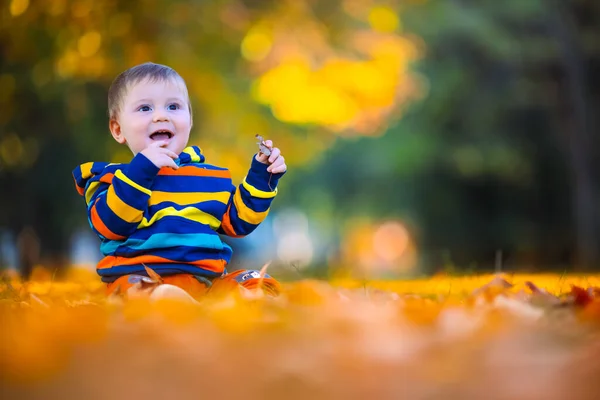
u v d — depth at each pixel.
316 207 44.03
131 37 17.75
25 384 2.30
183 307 3.64
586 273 14.70
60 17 16.92
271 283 5.34
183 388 2.26
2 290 5.89
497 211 33.75
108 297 4.76
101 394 2.18
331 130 25.78
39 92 18.53
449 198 34.72
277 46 20.58
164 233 5.25
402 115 33.19
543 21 28.59
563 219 32.03
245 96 21.41
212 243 5.37
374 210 40.97
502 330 3.29
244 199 5.54
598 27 28.34
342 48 21.67
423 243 35.31
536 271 16.27
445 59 31.33
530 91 29.61
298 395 2.19
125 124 5.73
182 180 5.43
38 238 22.83
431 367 2.56
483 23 28.47
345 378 2.39
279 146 23.14
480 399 2.18
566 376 2.43
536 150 31.72
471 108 31.62
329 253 48.78
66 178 22.27
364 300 4.62
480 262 33.44
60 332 2.97
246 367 2.51
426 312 3.60
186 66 18.78
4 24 16.67
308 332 3.16
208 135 21.67
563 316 3.78
